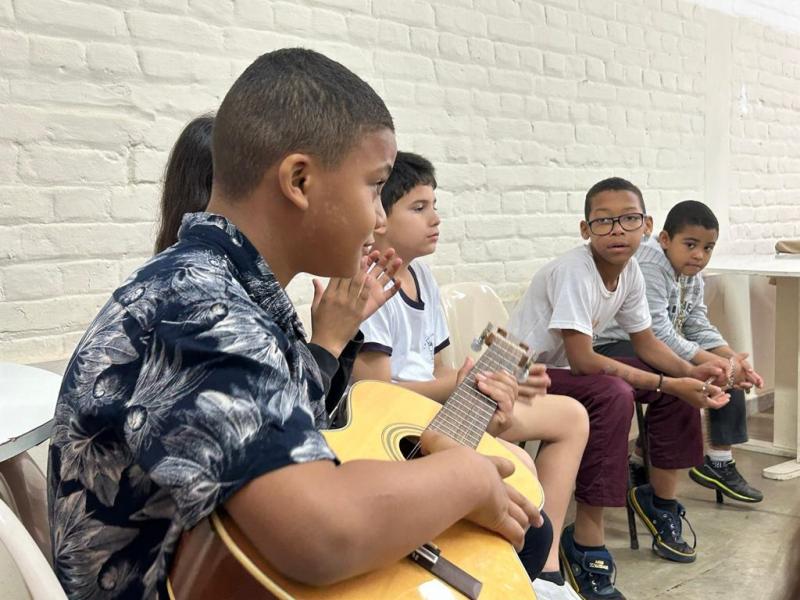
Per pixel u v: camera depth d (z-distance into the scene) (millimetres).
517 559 1002
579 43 3141
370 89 900
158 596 782
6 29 1739
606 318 2404
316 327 1181
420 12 2584
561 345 2375
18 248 1791
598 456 2145
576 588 2125
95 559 818
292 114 842
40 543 1110
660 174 3576
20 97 1770
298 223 868
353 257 892
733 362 2572
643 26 3420
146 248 2004
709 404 2277
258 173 857
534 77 2979
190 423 714
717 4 3809
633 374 2299
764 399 3980
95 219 1908
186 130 1299
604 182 2312
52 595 749
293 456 722
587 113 3205
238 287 818
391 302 1852
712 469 2852
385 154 890
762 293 3881
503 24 2848
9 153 1763
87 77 1870
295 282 2322
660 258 2738
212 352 736
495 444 1396
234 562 753
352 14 2402
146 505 798
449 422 1353
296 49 911
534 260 3045
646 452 2520
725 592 2168
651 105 3498
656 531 2420
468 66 2748
